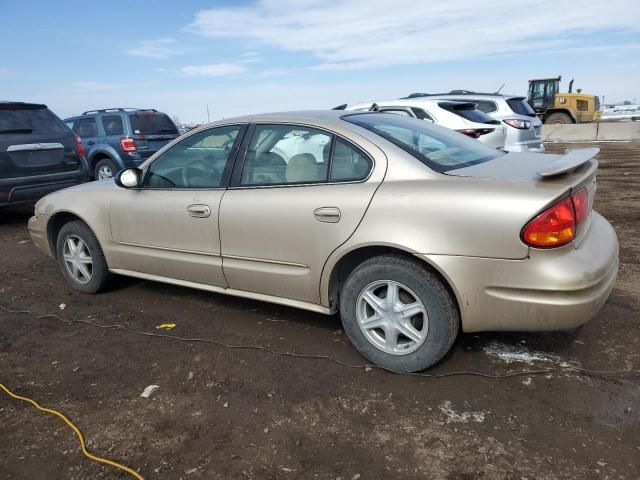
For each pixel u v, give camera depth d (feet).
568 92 82.12
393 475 7.47
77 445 8.40
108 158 33.68
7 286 16.21
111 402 9.55
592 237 9.61
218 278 12.17
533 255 8.51
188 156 12.53
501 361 10.30
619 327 11.55
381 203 9.59
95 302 14.53
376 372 10.14
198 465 7.82
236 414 9.02
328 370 10.31
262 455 7.98
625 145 60.59
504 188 8.81
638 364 10.00
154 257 13.16
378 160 10.01
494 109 30.81
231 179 11.73
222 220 11.57
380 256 9.84
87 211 14.15
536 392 9.25
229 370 10.48
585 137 71.20
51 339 12.30
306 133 10.96
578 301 8.53
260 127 11.63
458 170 9.83
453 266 9.00
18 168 22.84
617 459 7.55
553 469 7.43
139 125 33.71
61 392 9.96
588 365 10.05
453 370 10.05
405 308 9.73
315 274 10.53
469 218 8.83
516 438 8.10
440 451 7.90
